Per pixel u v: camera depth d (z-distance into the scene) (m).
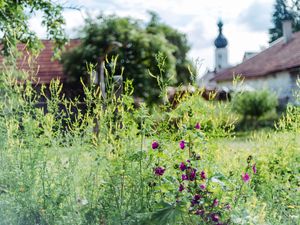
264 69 33.09
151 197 4.16
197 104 4.15
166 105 4.38
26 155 4.51
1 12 9.95
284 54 33.56
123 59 22.30
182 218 3.85
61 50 12.73
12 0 10.38
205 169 3.98
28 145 4.57
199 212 3.86
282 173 5.12
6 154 4.57
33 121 4.61
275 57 34.47
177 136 4.20
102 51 22.52
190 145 4.08
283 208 4.67
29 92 4.85
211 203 3.88
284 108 25.09
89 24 22.67
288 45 35.09
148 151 4.09
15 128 4.75
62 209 4.23
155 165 4.15
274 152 5.18
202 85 4.29
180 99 4.27
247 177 4.05
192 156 4.02
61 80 22.95
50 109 4.77
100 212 4.16
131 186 4.19
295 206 4.65
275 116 23.30
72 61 22.59
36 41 11.16
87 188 4.31
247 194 4.28
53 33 12.22
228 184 3.99
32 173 4.37
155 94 21.97
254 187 4.81
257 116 22.67
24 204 4.30
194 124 4.09
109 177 4.27
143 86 21.95
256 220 3.97
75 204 4.25
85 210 4.20
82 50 22.47
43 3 11.53
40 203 4.34
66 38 12.56
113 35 22.48
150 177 4.13
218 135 4.36
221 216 3.88
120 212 4.07
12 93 4.82
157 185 4.13
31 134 4.55
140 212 4.03
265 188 4.85
